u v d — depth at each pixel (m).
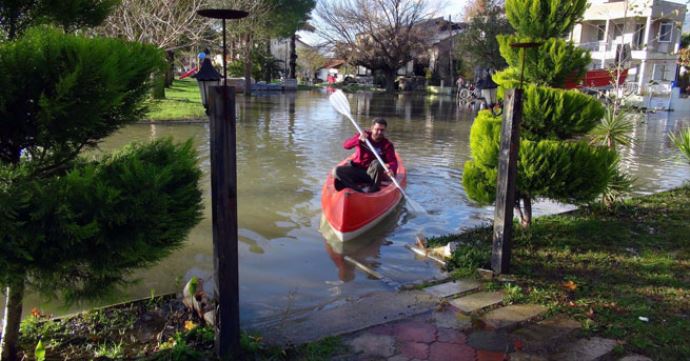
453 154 11.57
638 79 29.17
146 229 2.42
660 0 26.55
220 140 2.70
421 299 3.92
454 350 3.17
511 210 4.31
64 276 2.49
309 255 5.25
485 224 6.25
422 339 3.30
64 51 2.25
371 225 6.15
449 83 46.50
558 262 4.69
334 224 5.89
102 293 2.69
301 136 13.41
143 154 2.71
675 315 3.62
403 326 3.48
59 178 2.31
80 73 2.21
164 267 4.73
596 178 4.99
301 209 6.85
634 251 5.02
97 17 2.87
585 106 5.08
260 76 39.91
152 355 2.96
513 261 4.69
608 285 4.16
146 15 12.98
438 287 4.15
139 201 2.34
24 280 2.41
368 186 6.71
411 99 32.75
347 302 4.07
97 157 2.90
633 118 10.02
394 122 18.27
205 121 15.30
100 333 3.24
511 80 5.68
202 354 2.96
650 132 16.69
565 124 5.11
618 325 3.46
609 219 6.07
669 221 5.99
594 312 3.67
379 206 6.32
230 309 2.89
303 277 4.68
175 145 2.87
